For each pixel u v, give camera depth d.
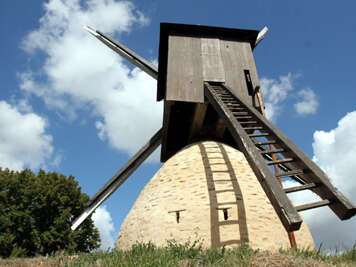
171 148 13.34
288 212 4.48
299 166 5.91
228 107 9.12
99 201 11.94
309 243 7.93
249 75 11.81
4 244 13.62
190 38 12.18
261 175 5.32
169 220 7.93
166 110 10.77
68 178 17.66
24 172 16.66
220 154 9.76
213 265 4.98
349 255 5.44
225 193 8.20
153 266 4.70
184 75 11.11
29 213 15.12
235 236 7.24
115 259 5.38
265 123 7.38
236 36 12.78
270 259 5.01
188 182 8.77
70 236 15.27
